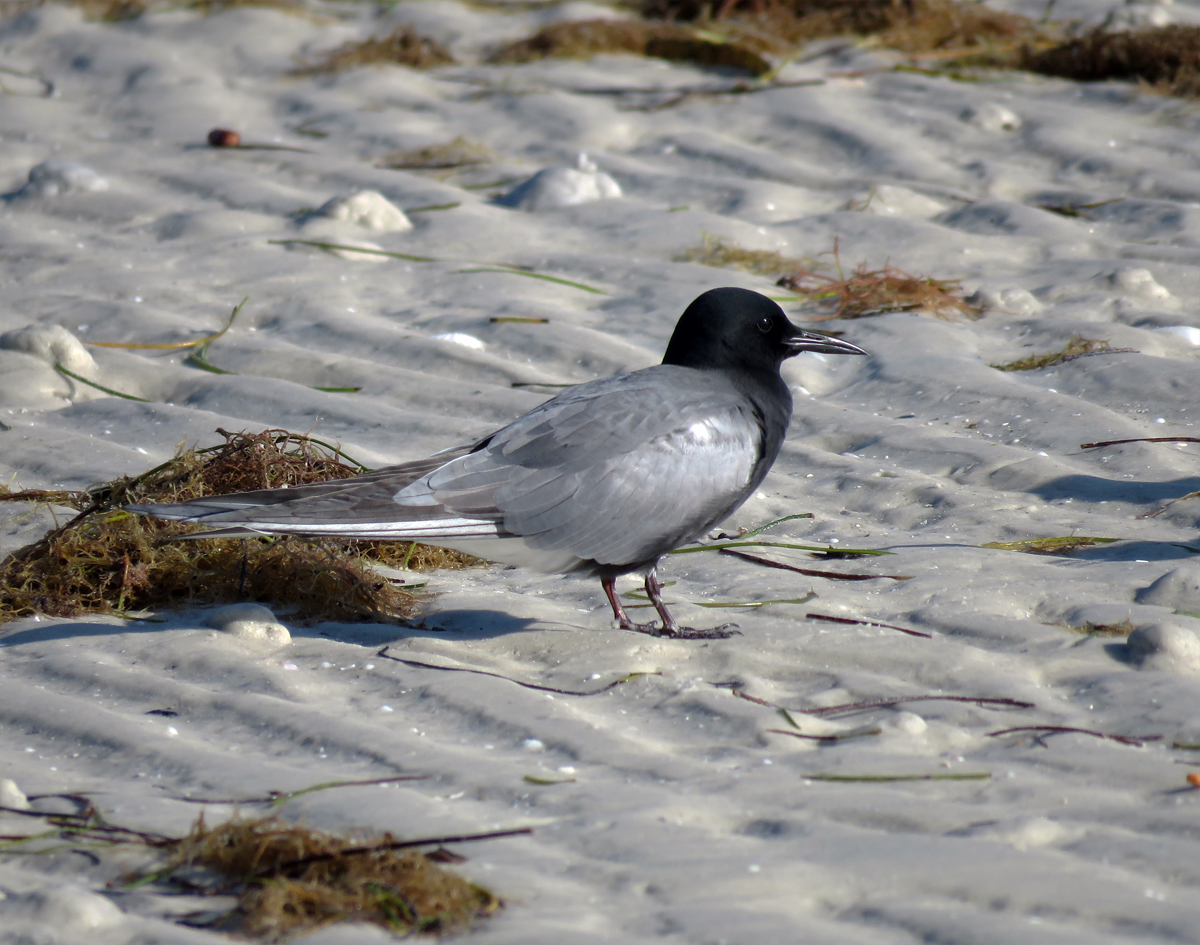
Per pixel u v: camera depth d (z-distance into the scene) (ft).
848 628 29.55
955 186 62.90
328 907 18.71
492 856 20.30
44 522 35.65
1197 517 34.63
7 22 87.81
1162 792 21.89
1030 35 80.79
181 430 42.50
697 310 33.04
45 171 65.72
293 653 29.07
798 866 19.60
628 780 23.02
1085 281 52.54
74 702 26.23
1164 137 66.28
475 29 88.02
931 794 22.16
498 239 59.72
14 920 18.65
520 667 28.55
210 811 21.86
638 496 29.99
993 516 35.83
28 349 47.21
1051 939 17.54
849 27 83.51
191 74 80.38
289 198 64.18
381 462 40.09
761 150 67.82
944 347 47.67
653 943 17.80
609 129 71.20
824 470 39.96
